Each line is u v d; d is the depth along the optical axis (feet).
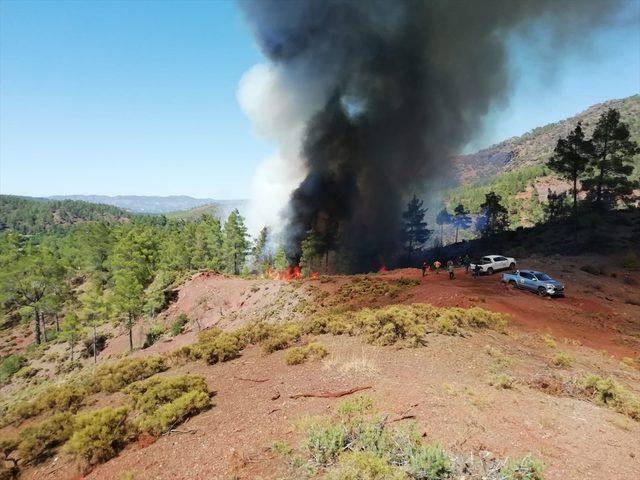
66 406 48.14
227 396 36.14
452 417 25.77
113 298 157.17
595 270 116.26
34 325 239.91
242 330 62.18
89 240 261.24
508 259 115.85
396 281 109.60
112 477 24.68
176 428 30.55
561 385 35.70
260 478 20.81
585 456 22.56
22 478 29.17
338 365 40.06
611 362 52.75
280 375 39.78
